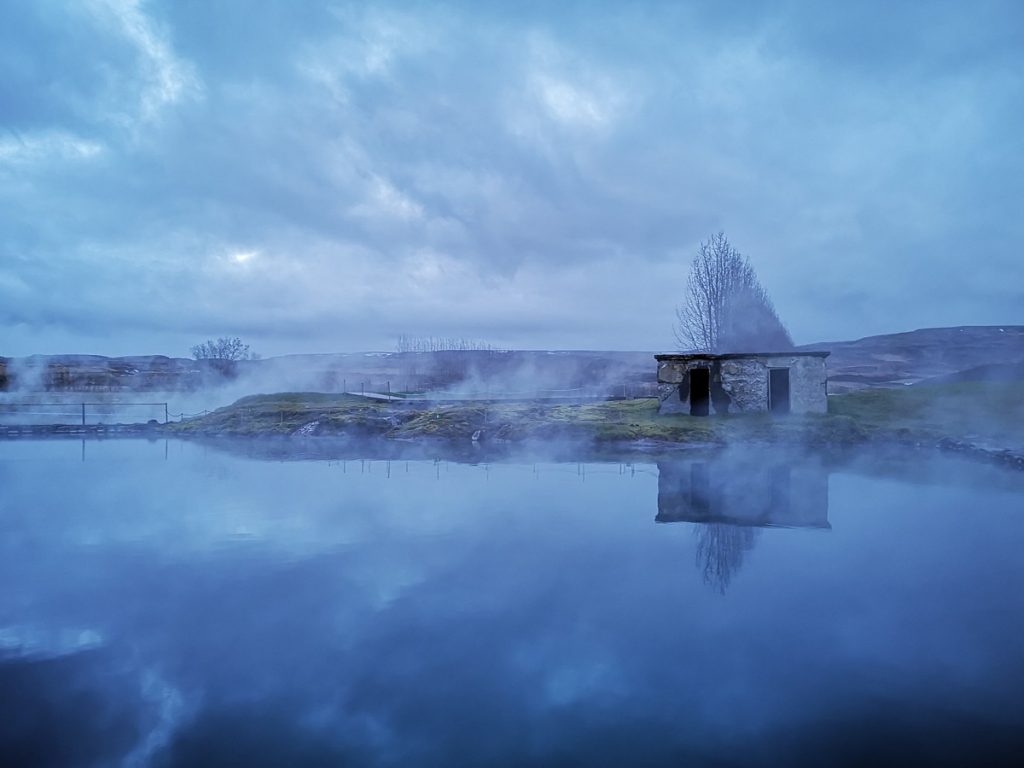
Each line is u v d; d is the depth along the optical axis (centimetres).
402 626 555
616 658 497
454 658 497
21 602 619
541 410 2408
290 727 404
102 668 481
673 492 1171
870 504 1050
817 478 1300
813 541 825
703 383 2272
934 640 522
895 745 386
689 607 595
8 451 1947
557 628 548
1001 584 656
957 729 401
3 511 1048
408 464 1580
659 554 772
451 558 759
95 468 1548
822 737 392
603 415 2253
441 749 384
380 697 439
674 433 1914
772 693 441
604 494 1151
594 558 755
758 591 635
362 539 848
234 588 657
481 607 598
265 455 1809
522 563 734
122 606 604
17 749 382
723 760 369
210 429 2469
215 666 488
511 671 472
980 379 2556
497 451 1839
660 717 418
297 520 966
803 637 531
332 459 1702
